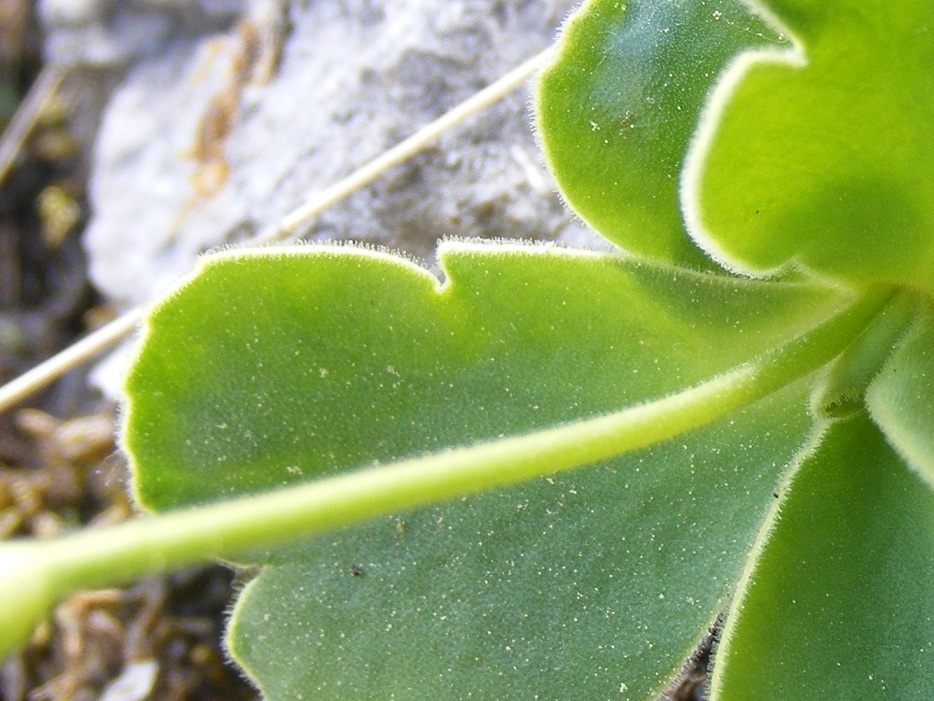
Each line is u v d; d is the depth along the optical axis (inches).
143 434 4.4
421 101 6.0
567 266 4.3
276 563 4.4
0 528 6.7
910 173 3.9
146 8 7.7
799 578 4.2
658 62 4.2
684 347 4.3
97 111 8.1
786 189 3.9
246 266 4.3
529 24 6.0
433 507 4.4
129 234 7.2
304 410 4.4
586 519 4.4
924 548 4.1
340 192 5.8
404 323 4.3
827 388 4.1
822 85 3.7
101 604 6.2
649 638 4.3
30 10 8.6
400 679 4.4
